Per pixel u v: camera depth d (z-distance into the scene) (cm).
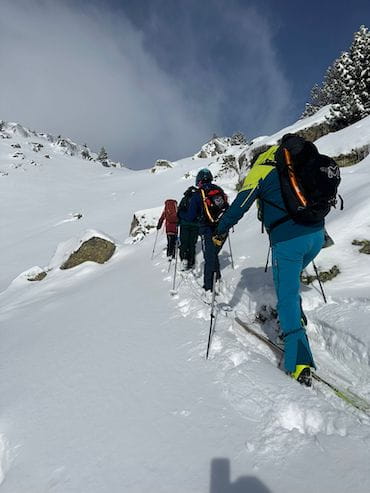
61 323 568
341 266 496
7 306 947
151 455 221
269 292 463
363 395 282
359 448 198
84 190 5422
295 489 178
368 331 328
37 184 5734
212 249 547
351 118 1916
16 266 2323
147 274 773
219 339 354
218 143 6662
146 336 413
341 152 1262
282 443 209
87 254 1110
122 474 211
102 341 430
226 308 461
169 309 496
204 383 286
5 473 251
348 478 179
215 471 198
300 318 301
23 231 3441
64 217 3675
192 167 5588
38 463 238
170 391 285
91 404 294
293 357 283
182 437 230
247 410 243
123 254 1125
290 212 309
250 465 197
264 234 714
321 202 303
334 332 360
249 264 606
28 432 276
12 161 7531
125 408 277
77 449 242
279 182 318
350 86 2530
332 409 229
